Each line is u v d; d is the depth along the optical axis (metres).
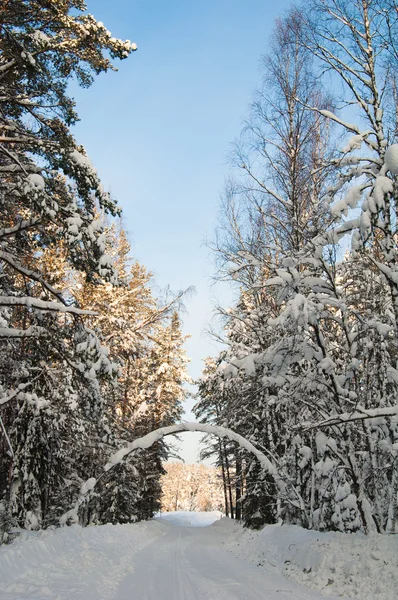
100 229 10.16
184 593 7.10
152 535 19.59
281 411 14.18
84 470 21.59
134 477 24.84
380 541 7.86
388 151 7.56
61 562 8.27
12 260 10.44
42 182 8.77
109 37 9.95
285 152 12.06
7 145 10.48
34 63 8.54
